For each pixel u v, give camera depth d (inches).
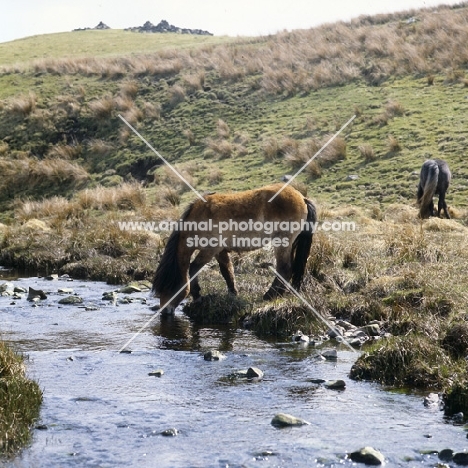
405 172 834.8
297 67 1279.5
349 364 344.8
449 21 1311.5
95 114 1234.0
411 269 461.7
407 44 1240.2
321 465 236.2
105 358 359.3
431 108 1007.6
